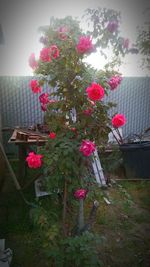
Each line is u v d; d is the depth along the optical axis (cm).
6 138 501
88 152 185
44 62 200
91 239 203
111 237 276
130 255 249
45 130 372
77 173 200
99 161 335
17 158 496
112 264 237
